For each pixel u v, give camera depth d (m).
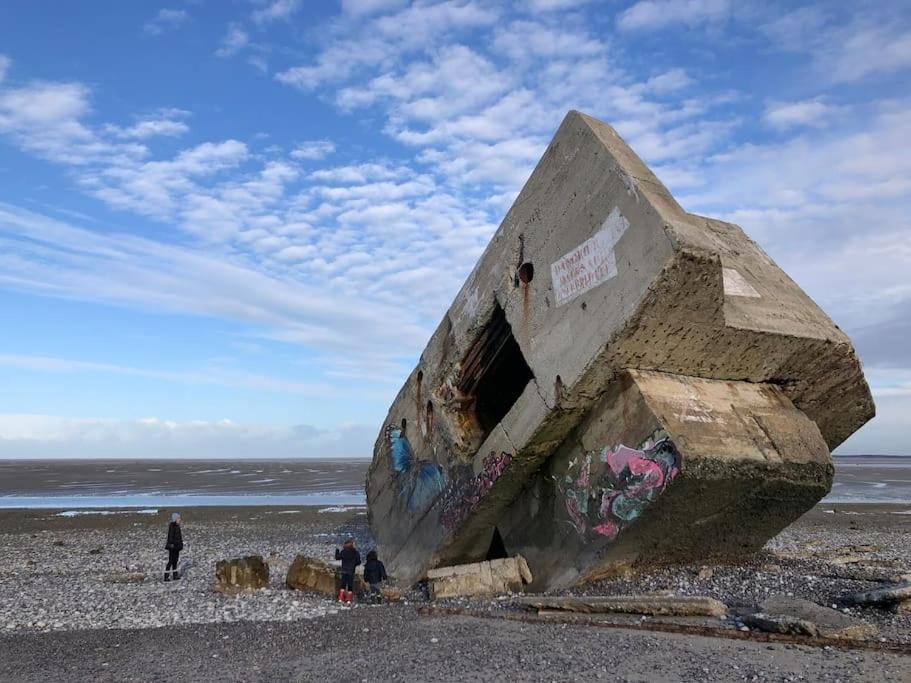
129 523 23.89
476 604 8.19
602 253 7.64
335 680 5.50
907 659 5.36
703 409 7.56
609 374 7.74
